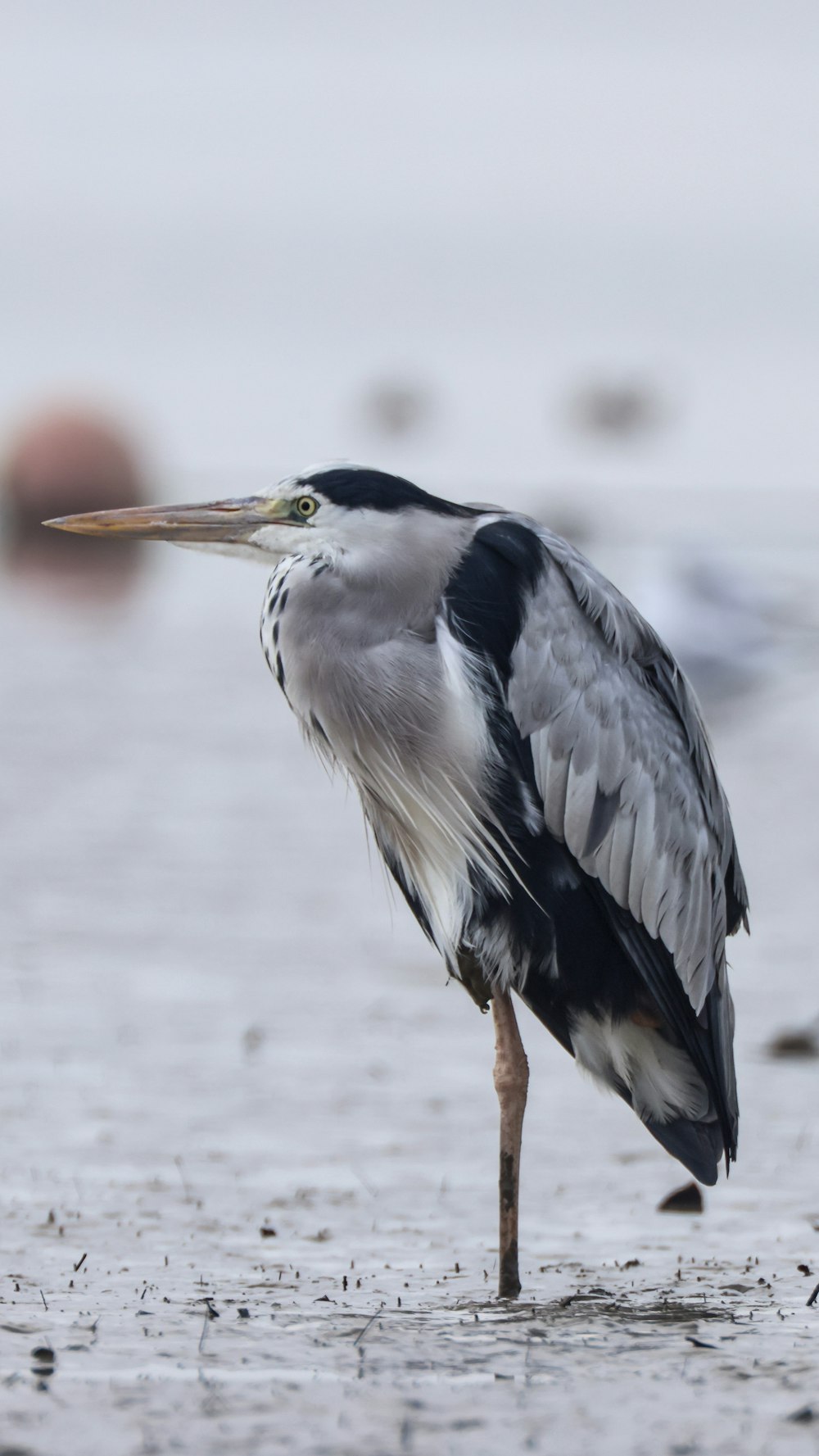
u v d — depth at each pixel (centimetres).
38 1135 1055
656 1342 686
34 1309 732
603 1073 871
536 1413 587
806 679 2911
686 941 888
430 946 1568
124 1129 1068
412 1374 636
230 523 880
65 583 4234
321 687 870
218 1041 1266
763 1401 603
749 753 2505
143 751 2417
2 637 3319
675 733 909
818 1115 1105
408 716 859
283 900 1717
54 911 1653
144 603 3872
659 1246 870
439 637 853
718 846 920
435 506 877
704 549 2683
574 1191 969
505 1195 793
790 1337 694
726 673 2556
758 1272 820
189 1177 980
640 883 873
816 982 1417
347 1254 852
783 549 4809
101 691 2836
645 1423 577
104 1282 789
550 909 855
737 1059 1233
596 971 862
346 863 1877
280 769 2336
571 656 868
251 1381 626
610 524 5516
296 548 876
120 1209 920
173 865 1839
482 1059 1250
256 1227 895
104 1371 637
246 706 2742
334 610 866
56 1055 1223
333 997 1397
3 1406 592
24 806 2089
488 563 862
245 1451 547
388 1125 1089
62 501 5462
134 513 888
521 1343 684
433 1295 777
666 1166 1021
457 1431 568
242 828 2022
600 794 867
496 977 857
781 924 1611
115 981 1427
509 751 858
